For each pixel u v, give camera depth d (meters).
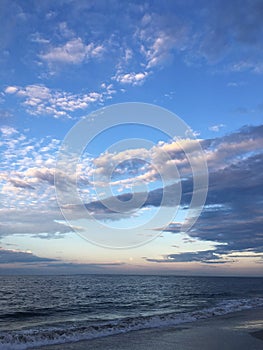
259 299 31.48
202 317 18.45
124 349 10.41
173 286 66.06
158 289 54.75
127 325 15.37
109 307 27.27
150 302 31.62
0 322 18.70
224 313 20.39
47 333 13.04
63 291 48.78
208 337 12.46
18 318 20.52
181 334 13.14
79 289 54.25
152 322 16.27
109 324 15.88
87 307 27.27
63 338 12.16
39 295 40.66
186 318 17.86
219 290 51.69
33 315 21.98
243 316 18.91
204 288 58.09
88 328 14.54
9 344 10.95
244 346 10.95
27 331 14.29
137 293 44.66
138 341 11.71
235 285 71.56
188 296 39.12
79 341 11.75
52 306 27.95
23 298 36.03
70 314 22.58
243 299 33.03
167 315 19.72
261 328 14.65
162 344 11.20
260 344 11.28
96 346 10.87
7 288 56.50
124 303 30.62
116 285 69.69
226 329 14.36
